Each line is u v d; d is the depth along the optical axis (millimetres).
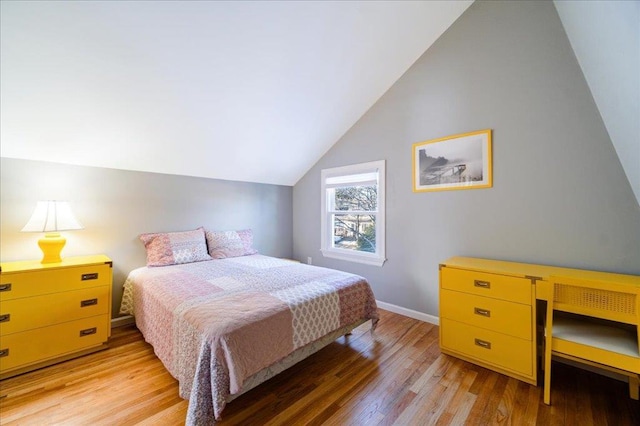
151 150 2588
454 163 2473
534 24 2059
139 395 1623
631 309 1378
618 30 1240
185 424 1361
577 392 1654
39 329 1876
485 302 1895
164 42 1799
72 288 2012
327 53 2336
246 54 2076
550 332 1574
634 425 1398
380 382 1768
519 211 2145
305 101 2738
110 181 2586
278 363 1609
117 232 2627
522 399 1599
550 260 2018
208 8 1716
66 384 1718
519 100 2129
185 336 1522
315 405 1559
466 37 2398
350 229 3521
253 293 1837
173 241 2781
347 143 3414
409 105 2795
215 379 1279
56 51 1631
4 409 1492
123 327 2578
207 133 2656
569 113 1921
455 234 2496
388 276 3021
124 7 1562
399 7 2188
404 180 2846
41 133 2041
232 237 3281
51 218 2049
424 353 2123
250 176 3617
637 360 1347
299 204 4152
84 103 1964
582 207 1888
